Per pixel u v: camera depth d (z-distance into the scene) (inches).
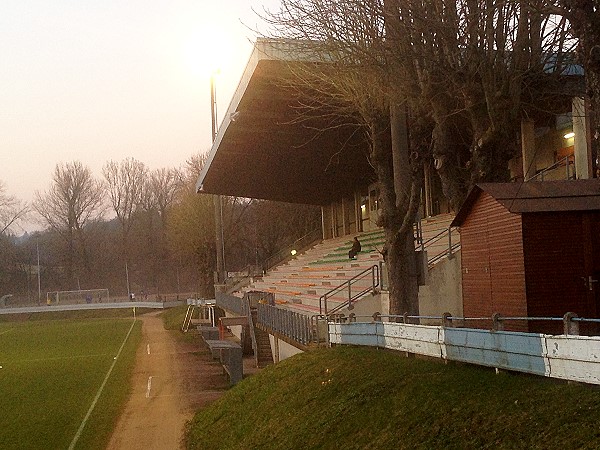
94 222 4424.2
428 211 1272.1
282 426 460.1
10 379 1040.8
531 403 293.9
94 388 920.3
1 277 4067.4
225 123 1200.8
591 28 346.0
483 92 510.3
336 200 2126.0
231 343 1011.3
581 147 722.2
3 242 4119.1
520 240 456.8
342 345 599.5
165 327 2065.7
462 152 775.7
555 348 304.7
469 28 474.6
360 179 1728.6
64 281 4141.2
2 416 738.8
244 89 933.8
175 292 4249.5
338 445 371.6
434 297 714.2
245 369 1007.0
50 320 2802.7
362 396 413.7
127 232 4244.6
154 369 1101.1
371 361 484.1
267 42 700.7
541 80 523.8
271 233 2965.1
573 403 276.2
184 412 733.3
